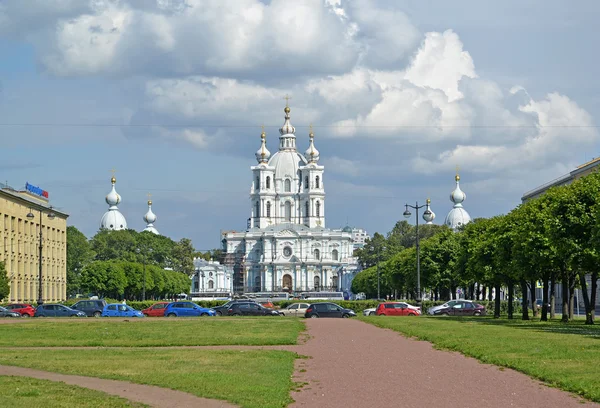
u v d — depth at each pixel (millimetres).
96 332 71062
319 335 69312
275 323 87438
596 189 82000
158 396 34250
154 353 51531
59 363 45250
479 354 48531
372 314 128750
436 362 46250
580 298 179125
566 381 36625
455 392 35062
